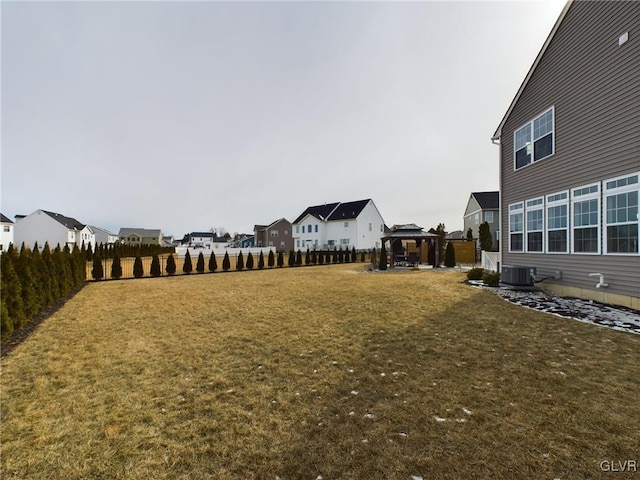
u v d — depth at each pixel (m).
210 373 3.79
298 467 2.14
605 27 6.99
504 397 3.03
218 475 2.08
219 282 13.34
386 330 5.36
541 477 1.99
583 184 7.58
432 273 14.82
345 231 39.88
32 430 2.62
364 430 2.55
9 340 5.20
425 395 3.12
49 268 8.40
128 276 17.20
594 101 7.28
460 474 2.04
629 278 6.40
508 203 10.84
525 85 9.81
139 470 2.14
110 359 4.30
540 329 5.20
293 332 5.41
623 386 3.21
